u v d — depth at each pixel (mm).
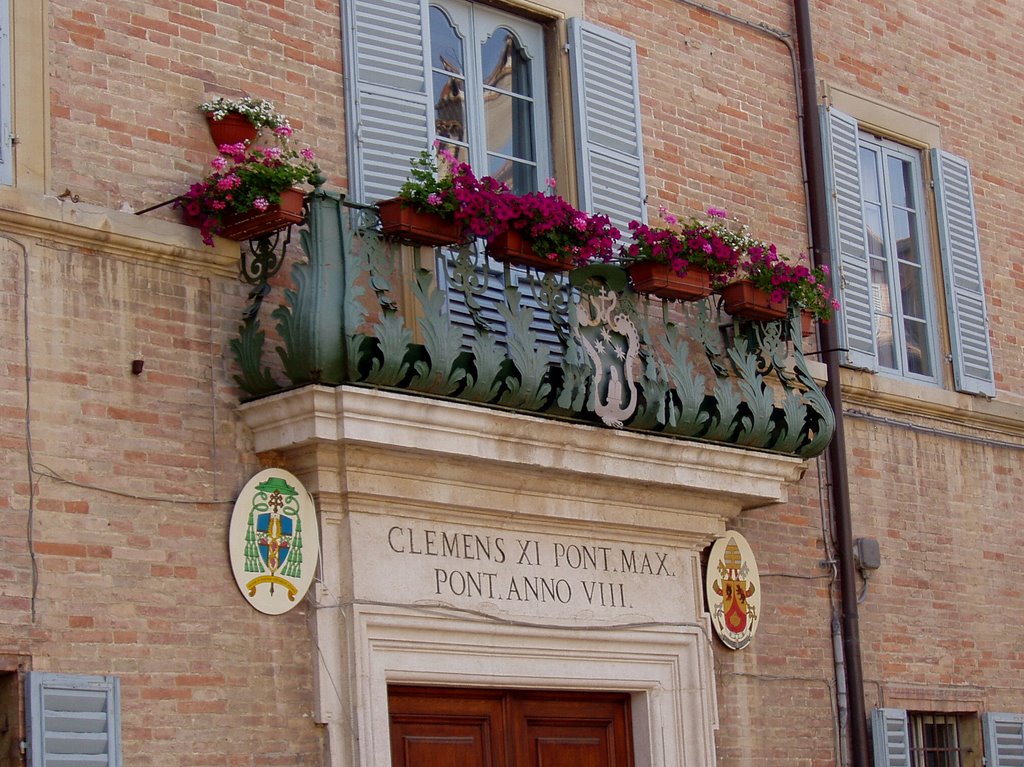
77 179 9891
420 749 10953
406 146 11484
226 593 9938
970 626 14516
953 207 15391
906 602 14055
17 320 9422
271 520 10172
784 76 14336
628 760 12094
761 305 12266
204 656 9773
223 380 10203
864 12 15188
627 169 12820
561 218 10969
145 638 9555
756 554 13031
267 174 9961
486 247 10867
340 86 11320
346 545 10453
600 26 12938
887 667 13742
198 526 9906
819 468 13672
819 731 13156
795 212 14094
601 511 11758
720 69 13812
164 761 9500
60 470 9422
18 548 9180
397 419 10250
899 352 14750
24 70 9797
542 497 11406
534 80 12703
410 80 11609
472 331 11391
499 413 10664
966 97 15922
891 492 14203
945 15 15930
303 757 10094
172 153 10328
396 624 10578
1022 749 14578
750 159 13852
